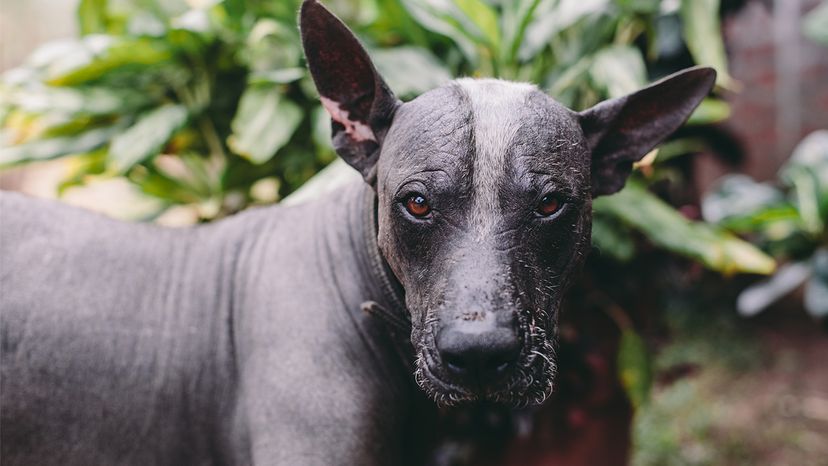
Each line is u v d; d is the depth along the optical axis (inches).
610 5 37.0
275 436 25.4
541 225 23.5
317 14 25.1
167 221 47.2
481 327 21.8
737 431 55.5
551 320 24.0
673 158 41.6
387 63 34.3
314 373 25.7
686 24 35.9
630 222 33.1
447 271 22.8
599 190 26.6
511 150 23.3
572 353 36.3
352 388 25.9
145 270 27.7
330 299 26.7
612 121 25.8
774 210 46.6
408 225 23.7
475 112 23.7
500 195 23.1
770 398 59.8
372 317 26.6
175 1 38.9
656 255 38.9
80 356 26.3
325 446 25.2
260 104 35.0
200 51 37.5
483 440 36.0
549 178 23.4
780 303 75.2
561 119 24.4
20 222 27.3
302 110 36.8
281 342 26.2
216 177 39.2
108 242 27.8
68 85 37.1
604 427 37.4
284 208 29.0
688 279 45.2
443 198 23.2
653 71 39.7
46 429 26.2
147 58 37.0
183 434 27.1
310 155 37.7
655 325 42.1
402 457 27.6
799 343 68.5
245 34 37.3
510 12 35.1
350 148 26.5
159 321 27.2
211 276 27.9
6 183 82.7
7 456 26.2
